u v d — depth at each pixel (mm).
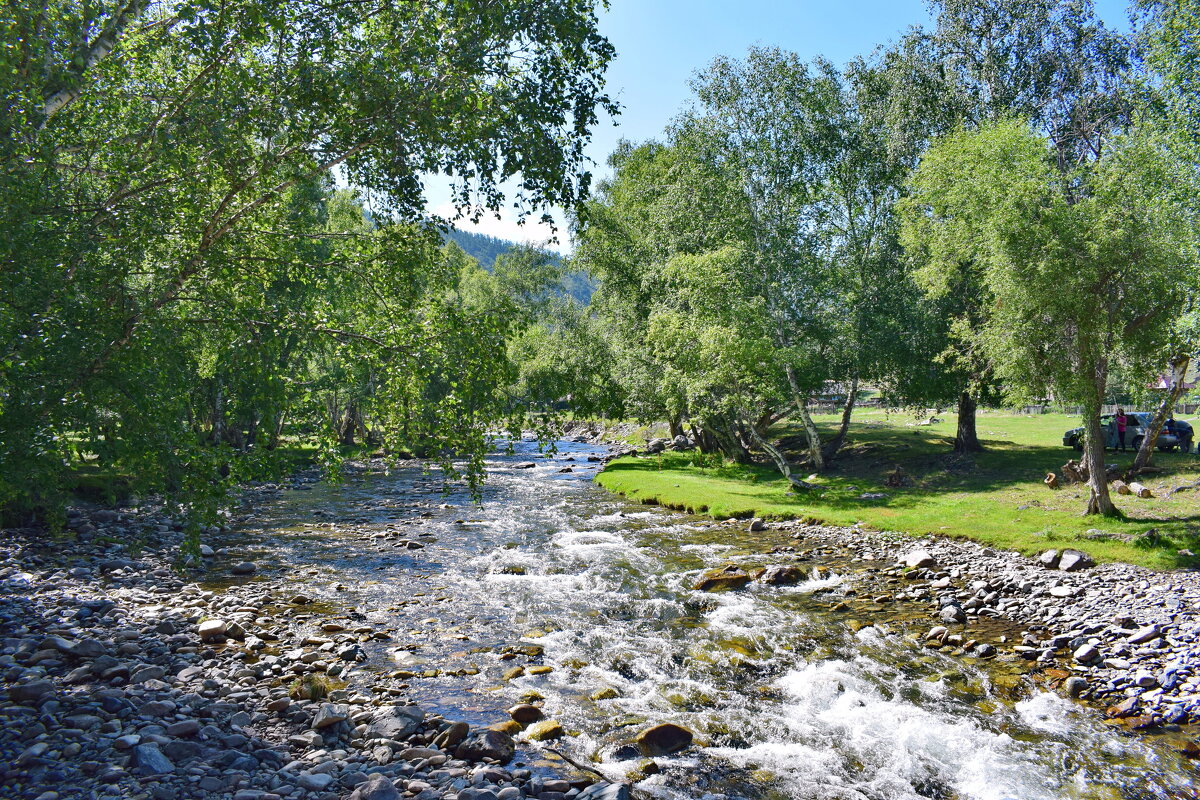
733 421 40062
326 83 9266
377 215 12297
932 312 33125
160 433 8555
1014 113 31469
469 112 10500
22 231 7691
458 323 11367
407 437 12266
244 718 9094
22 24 7629
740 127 33906
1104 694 11211
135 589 15797
